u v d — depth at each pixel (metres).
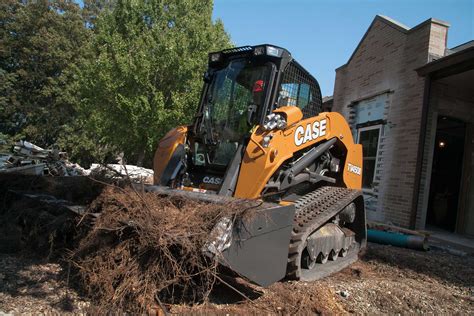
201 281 3.17
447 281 4.95
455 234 8.87
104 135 13.62
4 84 27.72
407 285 4.51
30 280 3.63
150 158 15.38
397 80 9.21
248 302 3.43
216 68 5.11
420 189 8.16
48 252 4.22
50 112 29.38
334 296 3.80
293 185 4.53
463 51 6.94
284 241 3.52
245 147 4.09
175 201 3.50
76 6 30.86
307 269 4.39
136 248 3.08
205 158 4.71
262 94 4.34
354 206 5.51
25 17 28.67
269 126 3.97
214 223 3.01
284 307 3.39
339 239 5.05
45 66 29.45
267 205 3.44
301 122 4.49
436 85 8.28
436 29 8.38
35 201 4.48
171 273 2.99
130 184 3.62
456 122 9.55
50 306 3.12
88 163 28.38
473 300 4.20
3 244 4.45
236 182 3.95
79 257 3.43
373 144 9.91
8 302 3.16
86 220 3.62
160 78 12.67
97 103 12.94
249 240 3.13
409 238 6.82
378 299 3.90
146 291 2.93
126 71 11.96
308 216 4.28
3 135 26.56
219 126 4.72
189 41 12.74
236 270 3.01
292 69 4.82
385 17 10.05
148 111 12.06
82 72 13.79
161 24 13.14
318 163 5.19
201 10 14.98
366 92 10.52
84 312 3.02
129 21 13.41
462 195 8.91
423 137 8.07
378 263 5.60
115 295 2.94
